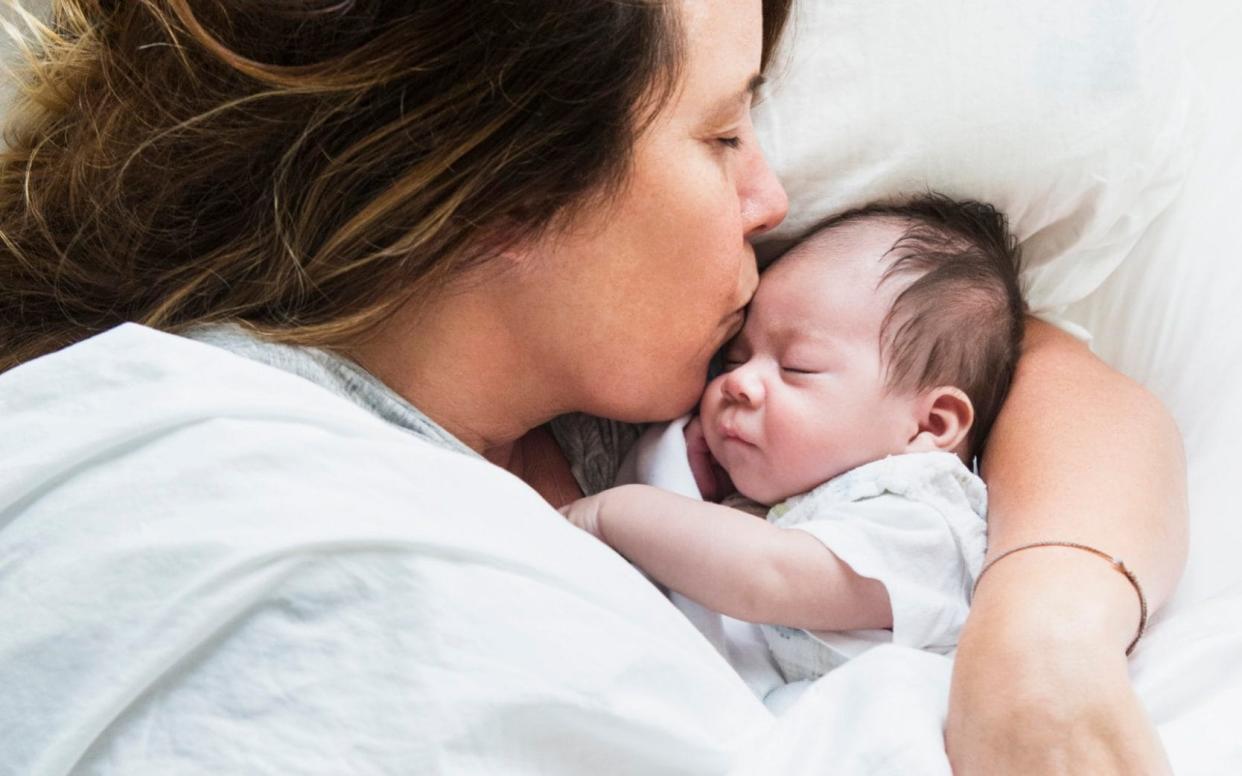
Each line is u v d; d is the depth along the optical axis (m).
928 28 1.00
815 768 0.72
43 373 0.71
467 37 0.72
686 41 0.78
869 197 1.03
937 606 0.88
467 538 0.69
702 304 0.87
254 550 0.66
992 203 1.04
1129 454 0.90
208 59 0.78
